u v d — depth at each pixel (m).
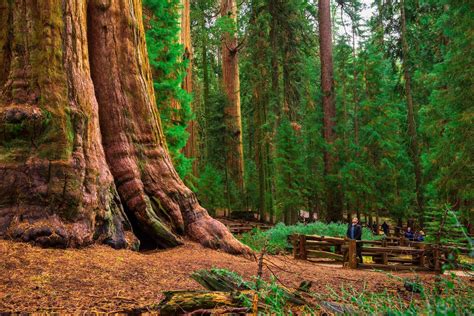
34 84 8.73
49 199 8.05
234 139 36.19
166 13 15.38
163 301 4.99
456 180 16.28
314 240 15.65
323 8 29.34
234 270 8.04
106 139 10.38
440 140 18.06
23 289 5.68
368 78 31.98
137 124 10.79
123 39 10.99
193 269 7.79
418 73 26.20
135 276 6.85
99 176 9.06
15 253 6.94
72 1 9.62
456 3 17.06
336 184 28.53
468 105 16.59
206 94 40.38
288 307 4.94
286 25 32.56
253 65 35.06
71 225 8.08
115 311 5.04
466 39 16.48
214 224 10.98
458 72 16.62
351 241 12.65
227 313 4.59
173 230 10.51
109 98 10.55
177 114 15.74
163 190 10.68
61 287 5.91
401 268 12.38
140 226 10.05
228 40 36.09
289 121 31.19
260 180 36.69
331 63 29.28
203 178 33.75
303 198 30.47
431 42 29.78
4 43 8.98
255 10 34.34
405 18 30.58
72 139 8.73
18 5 9.06
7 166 8.04
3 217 7.73
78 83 9.28
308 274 8.78
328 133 29.03
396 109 33.34
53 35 9.08
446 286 3.58
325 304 4.64
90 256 7.65
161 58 15.32
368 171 29.34
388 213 34.34
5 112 8.32
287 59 33.03
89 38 10.77
